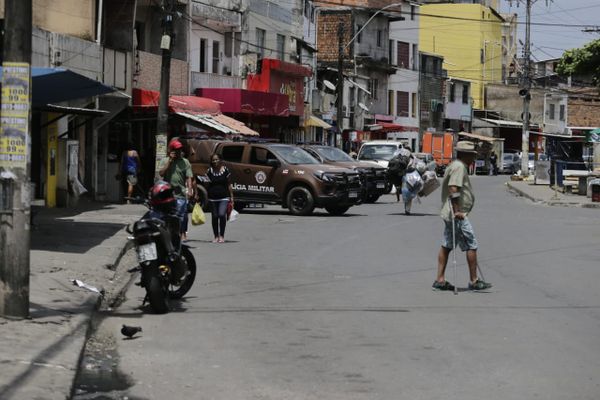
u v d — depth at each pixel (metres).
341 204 30.92
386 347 10.45
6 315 10.89
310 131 66.38
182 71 44.69
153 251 12.38
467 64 107.19
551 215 32.75
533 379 8.95
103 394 8.38
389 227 26.36
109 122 37.16
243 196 31.23
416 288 15.02
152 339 10.89
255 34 54.09
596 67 50.34
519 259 19.12
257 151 31.34
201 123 38.09
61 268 15.62
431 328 11.58
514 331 11.40
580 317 12.42
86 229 22.30
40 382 8.16
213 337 11.02
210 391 8.51
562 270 17.41
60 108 23.22
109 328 11.54
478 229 26.39
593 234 25.05
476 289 14.82
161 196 12.84
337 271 17.08
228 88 46.62
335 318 12.27
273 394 8.40
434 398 8.24
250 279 15.98
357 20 80.50
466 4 106.25
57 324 10.89
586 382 8.84
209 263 18.19
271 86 53.72
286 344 10.61
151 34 42.94
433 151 79.44
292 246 21.30
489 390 8.52
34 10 29.38
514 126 105.12
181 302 13.56
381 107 85.25
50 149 28.62
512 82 117.88
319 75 70.69
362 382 8.84
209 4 48.09
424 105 94.06
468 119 103.19
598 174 45.25
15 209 10.79
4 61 10.60
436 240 22.77
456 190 14.56
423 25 106.25
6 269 10.85
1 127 10.70
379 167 39.06
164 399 8.23
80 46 31.12
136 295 14.28
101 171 35.78
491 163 92.50
